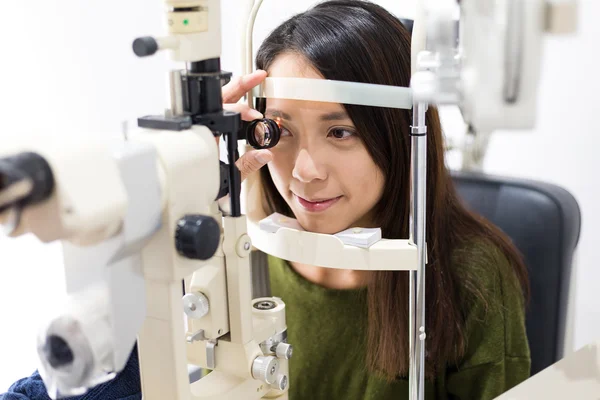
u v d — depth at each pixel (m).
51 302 0.50
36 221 0.41
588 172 1.21
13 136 0.41
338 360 1.02
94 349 0.47
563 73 1.11
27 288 1.11
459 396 1.01
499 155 1.27
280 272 1.06
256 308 0.69
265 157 0.69
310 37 0.76
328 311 1.01
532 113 0.40
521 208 1.11
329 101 0.68
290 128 0.76
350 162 0.78
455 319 0.97
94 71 1.20
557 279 1.08
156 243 0.51
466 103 0.42
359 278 0.99
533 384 0.65
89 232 0.42
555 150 1.22
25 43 1.12
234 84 0.73
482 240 1.02
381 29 0.78
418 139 0.63
